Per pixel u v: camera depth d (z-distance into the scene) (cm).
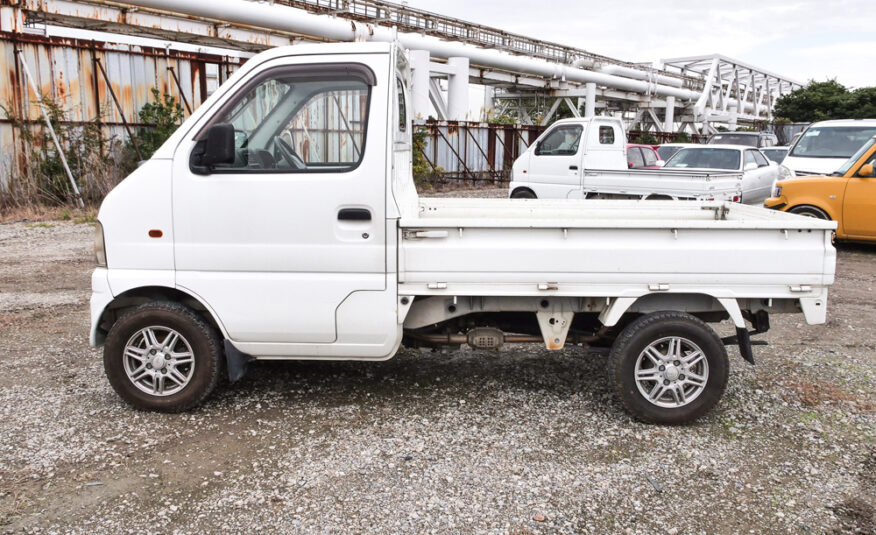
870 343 603
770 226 397
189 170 402
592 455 381
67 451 377
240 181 399
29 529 304
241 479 349
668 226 398
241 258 404
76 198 1384
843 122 1402
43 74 1387
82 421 416
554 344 430
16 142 1361
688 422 419
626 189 1105
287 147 423
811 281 402
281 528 307
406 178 479
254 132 418
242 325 411
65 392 464
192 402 425
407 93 503
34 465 361
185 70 1652
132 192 405
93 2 1537
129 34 1719
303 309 406
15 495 331
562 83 3112
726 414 439
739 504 333
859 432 414
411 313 428
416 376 501
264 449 383
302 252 401
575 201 557
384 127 394
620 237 402
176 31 1711
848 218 1000
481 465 367
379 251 399
